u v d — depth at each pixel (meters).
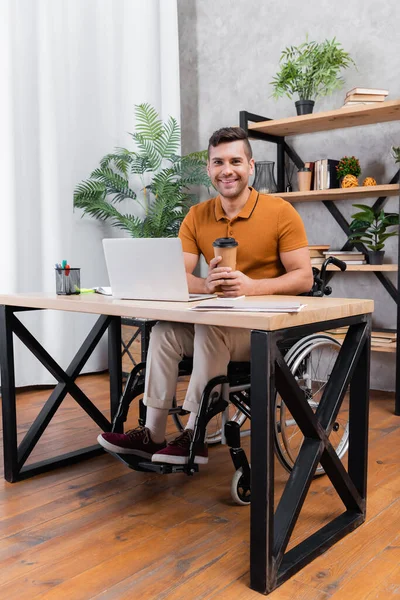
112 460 2.23
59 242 3.44
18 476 2.02
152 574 1.42
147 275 1.67
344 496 1.67
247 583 1.38
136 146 3.90
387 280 3.23
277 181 3.57
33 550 1.54
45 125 3.34
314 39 3.43
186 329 1.82
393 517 1.73
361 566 1.46
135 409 2.97
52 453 2.29
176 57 3.92
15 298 1.93
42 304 1.83
